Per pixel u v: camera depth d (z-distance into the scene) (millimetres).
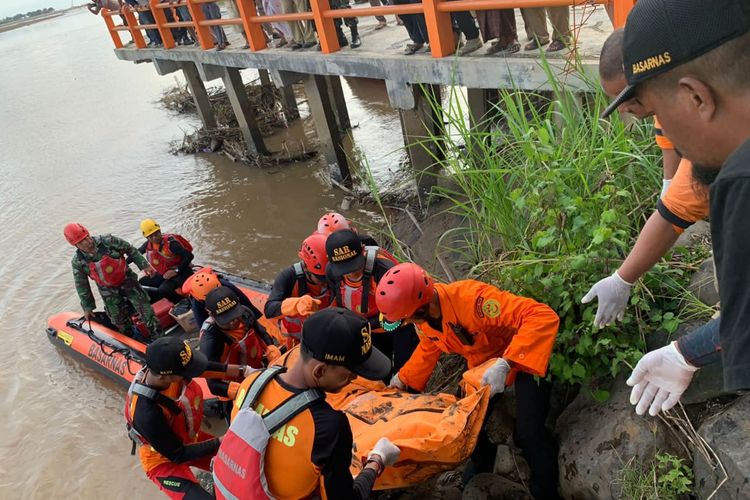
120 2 11633
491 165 4027
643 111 1110
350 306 3998
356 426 3102
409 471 2965
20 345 7105
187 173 10820
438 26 5609
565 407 3266
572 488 2887
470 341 3057
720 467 2383
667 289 3070
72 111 16766
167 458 3398
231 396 4109
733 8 840
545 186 3383
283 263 7473
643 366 2031
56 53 29750
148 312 6320
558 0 4512
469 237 5629
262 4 8289
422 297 2865
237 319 4168
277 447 2139
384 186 8344
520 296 3129
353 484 2275
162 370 3168
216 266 7742
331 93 10344
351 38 7352
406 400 3182
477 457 3365
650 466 2625
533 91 5191
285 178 9727
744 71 871
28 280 8492
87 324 6621
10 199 11367
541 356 2799
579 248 3211
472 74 5523
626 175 3482
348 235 3814
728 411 2471
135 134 13570
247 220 8695
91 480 5000
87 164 12320
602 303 2414
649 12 937
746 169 835
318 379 2145
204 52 9883
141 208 9859
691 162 1052
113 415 5723
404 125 6770
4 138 15484
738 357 896
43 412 5922
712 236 917
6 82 23719
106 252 6090
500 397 3461
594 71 4512
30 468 5266
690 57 895
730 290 890
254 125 10383
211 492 4215
